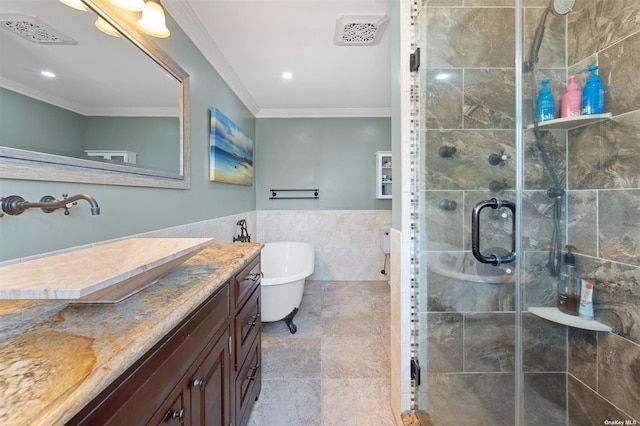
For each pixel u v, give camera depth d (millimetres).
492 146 1319
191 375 742
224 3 1611
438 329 1355
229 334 1059
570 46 1254
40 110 802
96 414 415
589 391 1187
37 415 319
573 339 1250
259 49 2125
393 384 1463
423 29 1307
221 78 2363
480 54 1308
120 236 1152
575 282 1236
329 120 3729
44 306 623
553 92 1278
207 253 1283
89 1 960
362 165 3742
